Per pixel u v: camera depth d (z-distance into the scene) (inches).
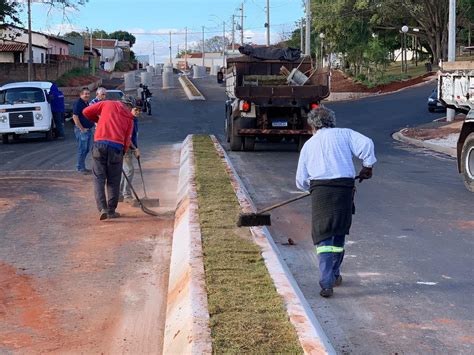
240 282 254.7
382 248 339.3
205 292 243.1
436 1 2279.8
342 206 256.4
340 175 254.7
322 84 777.6
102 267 314.7
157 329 240.1
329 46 2459.4
